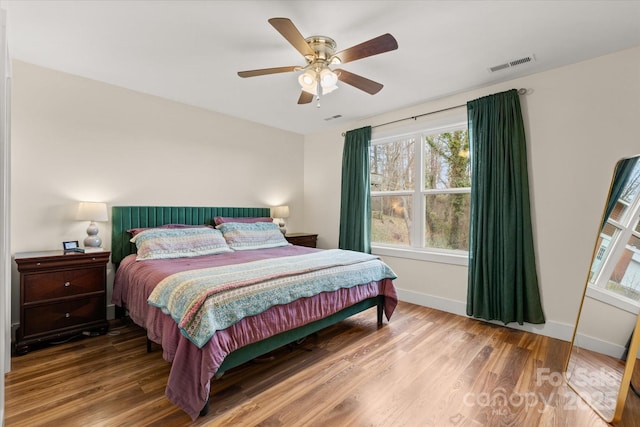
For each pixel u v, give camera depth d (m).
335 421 1.60
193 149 3.73
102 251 2.71
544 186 2.72
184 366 1.64
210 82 3.02
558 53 2.41
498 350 2.41
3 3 1.83
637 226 2.04
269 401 1.77
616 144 2.38
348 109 3.81
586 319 2.22
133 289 2.46
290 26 1.71
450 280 3.36
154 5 1.87
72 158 2.87
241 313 1.79
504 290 2.83
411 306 3.57
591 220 2.49
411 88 3.12
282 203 4.79
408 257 3.72
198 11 1.92
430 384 1.94
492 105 2.95
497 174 2.90
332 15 1.95
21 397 1.77
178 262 2.66
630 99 2.32
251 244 3.58
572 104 2.58
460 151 3.43
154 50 2.41
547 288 2.71
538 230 2.76
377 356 2.31
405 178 3.91
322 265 2.46
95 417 1.61
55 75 2.77
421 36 2.18
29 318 2.34
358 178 4.12
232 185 4.14
